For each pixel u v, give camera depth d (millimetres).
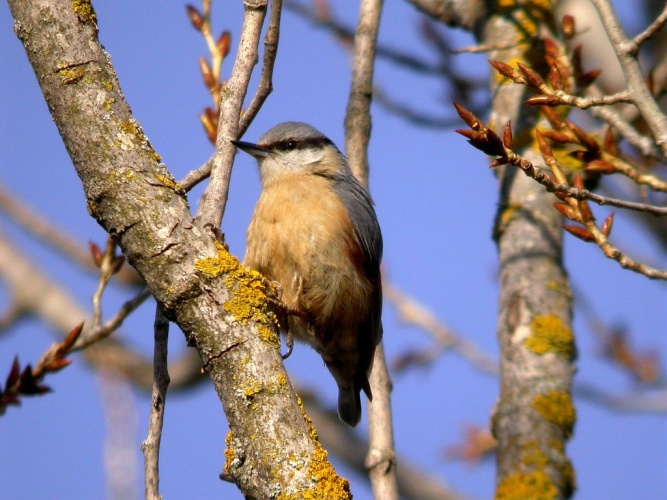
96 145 6047
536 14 12102
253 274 6160
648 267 7848
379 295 11102
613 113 8875
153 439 6379
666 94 10266
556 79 7867
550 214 10891
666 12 7293
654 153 8602
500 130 11617
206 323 5914
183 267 5957
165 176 6152
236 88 7285
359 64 10602
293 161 11102
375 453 8914
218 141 7156
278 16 7645
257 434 5730
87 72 6141
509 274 10680
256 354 5883
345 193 10797
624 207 7422
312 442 5785
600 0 7648
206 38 9891
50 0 6199
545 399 9883
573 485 9531
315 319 10609
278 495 5590
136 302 9516
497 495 9539
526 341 10219
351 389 11758
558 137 8555
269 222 10562
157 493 6219
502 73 7883
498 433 10016
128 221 5984
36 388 9234
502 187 11305
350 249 10484
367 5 10812
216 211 6836
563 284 10570
